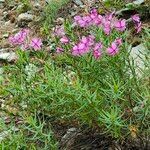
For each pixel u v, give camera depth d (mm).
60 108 844
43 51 911
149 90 817
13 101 906
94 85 833
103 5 1418
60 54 885
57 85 795
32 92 845
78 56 843
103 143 866
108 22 835
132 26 1216
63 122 887
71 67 905
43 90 814
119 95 758
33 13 1514
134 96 813
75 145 877
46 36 1291
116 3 1393
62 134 896
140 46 1091
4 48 1370
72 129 896
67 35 934
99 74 836
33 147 783
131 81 817
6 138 834
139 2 1324
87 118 816
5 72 1119
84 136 881
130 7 1319
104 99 813
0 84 965
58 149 871
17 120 915
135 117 804
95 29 870
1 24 1534
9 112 914
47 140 831
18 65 868
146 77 842
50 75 834
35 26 1435
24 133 864
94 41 854
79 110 804
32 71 871
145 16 1294
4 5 1642
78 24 889
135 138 813
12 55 1282
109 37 837
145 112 769
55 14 1437
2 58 1278
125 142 819
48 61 894
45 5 1502
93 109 786
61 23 1401
